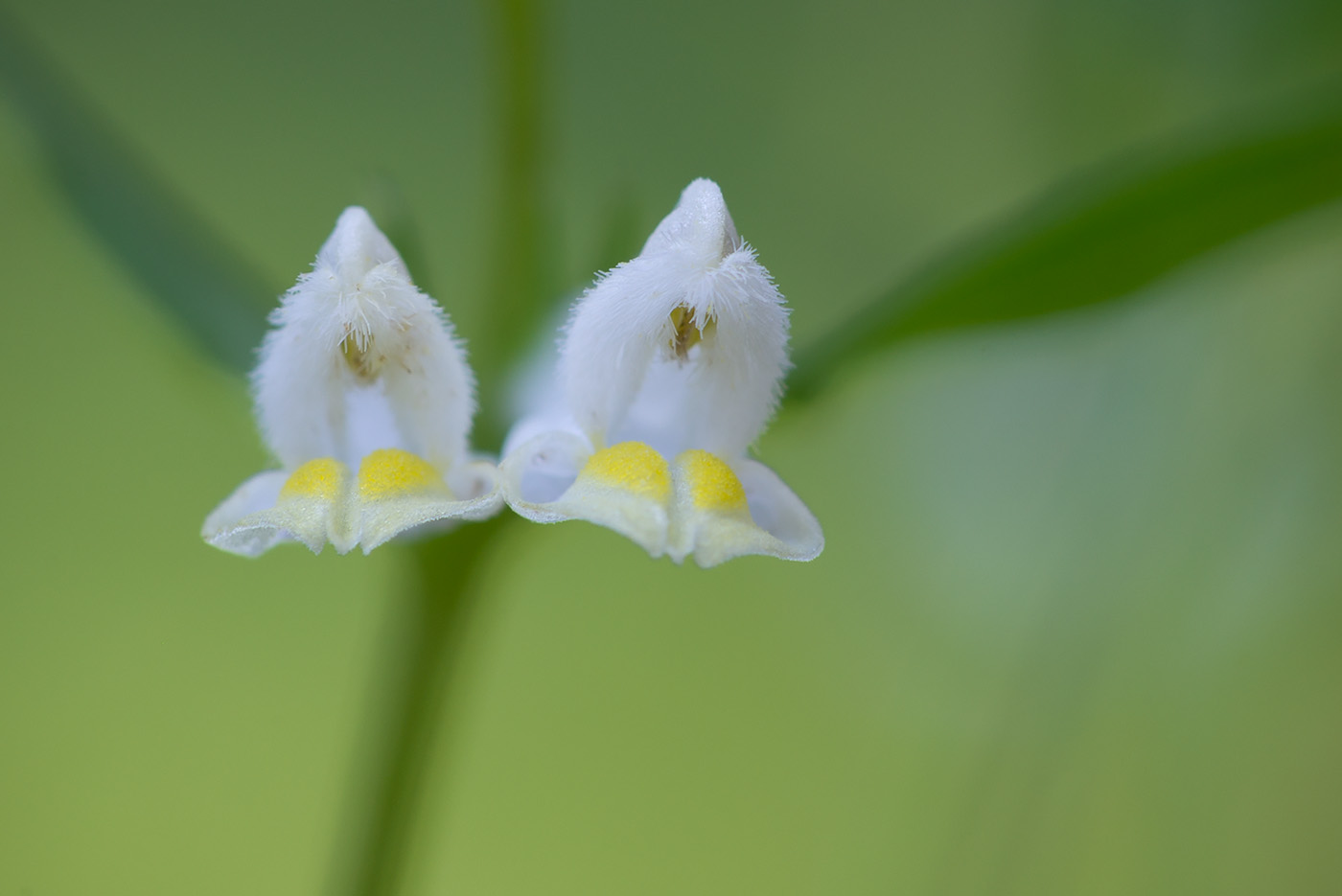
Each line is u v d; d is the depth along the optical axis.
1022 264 0.07
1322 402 0.08
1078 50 0.09
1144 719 0.08
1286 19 0.08
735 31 0.09
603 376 0.07
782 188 0.09
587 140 0.09
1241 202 0.07
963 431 0.09
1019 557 0.09
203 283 0.08
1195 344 0.08
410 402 0.07
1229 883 0.08
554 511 0.07
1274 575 0.08
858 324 0.07
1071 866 0.08
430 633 0.07
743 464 0.07
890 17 0.09
